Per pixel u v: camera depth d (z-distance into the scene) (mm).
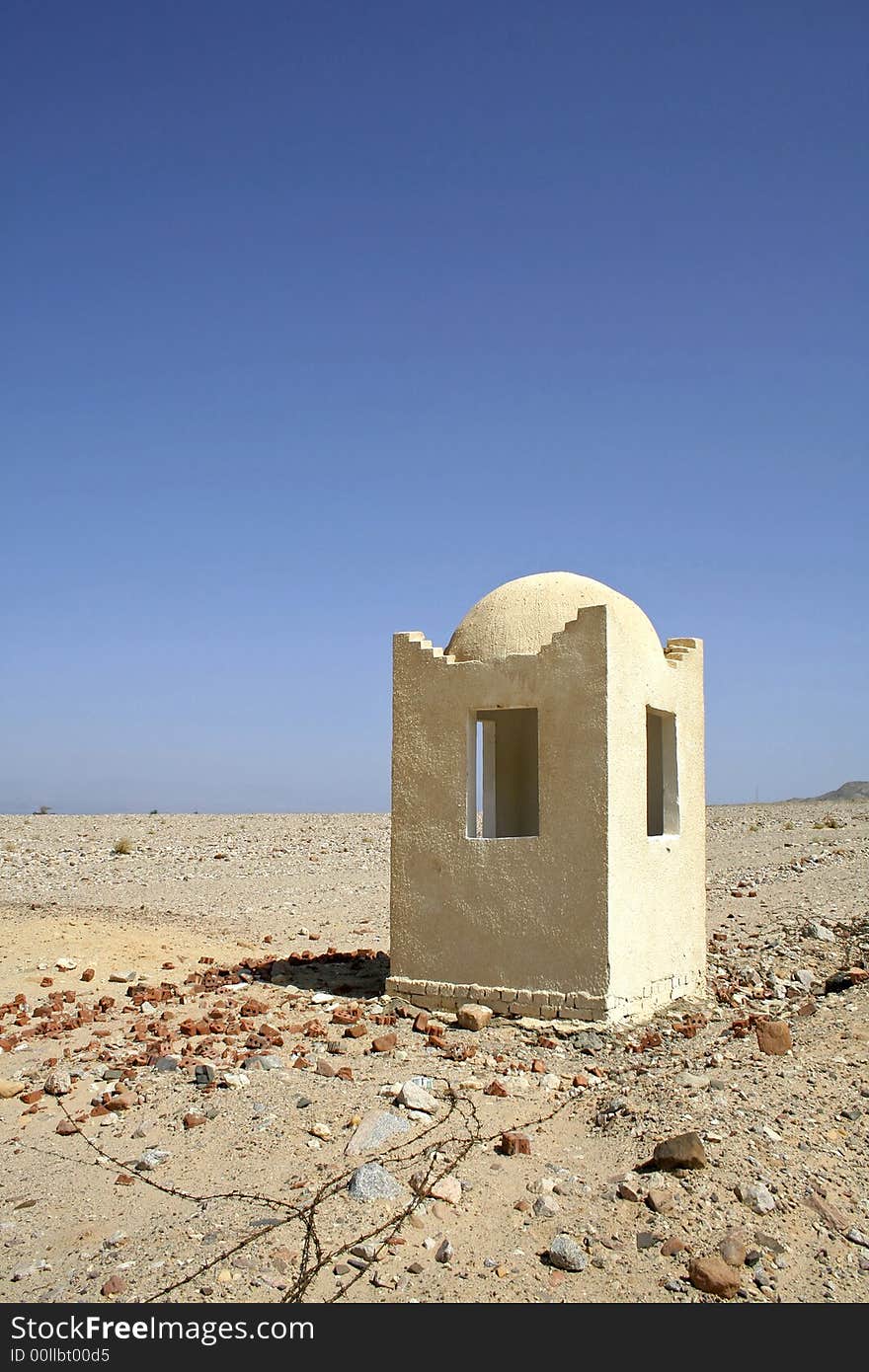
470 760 10492
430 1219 5895
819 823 27000
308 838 29188
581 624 9898
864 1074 7430
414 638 10898
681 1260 5434
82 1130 7465
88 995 10883
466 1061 8633
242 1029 9656
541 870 9906
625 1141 6715
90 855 25625
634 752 10242
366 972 12461
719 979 11984
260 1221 5961
